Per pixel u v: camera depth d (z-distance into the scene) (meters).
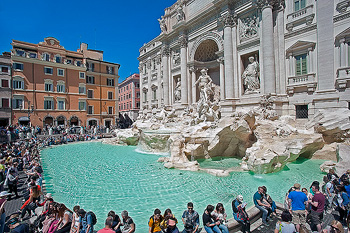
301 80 19.58
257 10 22.38
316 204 6.64
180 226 7.74
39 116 44.31
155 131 23.80
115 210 9.17
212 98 28.55
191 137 18.53
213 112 23.41
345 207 7.06
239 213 7.00
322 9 18.20
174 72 35.75
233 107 24.23
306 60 19.47
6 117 40.28
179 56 34.84
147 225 7.88
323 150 16.12
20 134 32.34
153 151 23.41
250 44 23.05
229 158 19.12
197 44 30.42
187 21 31.44
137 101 68.69
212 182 12.40
